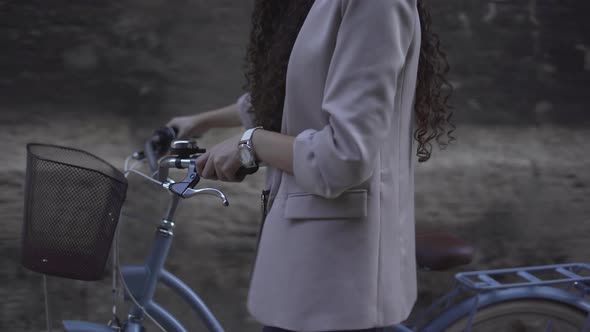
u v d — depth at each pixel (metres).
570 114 3.50
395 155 1.29
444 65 3.32
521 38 3.40
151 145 1.83
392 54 1.12
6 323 2.57
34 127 2.86
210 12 3.01
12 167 2.62
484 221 3.04
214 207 2.76
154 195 1.76
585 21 3.46
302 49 1.22
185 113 3.04
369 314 1.25
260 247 1.34
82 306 2.59
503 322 1.87
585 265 1.94
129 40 2.96
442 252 1.79
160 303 2.31
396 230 1.31
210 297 2.73
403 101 1.27
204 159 1.37
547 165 3.17
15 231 2.59
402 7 1.13
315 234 1.25
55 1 2.88
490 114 3.40
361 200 1.24
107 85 2.96
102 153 2.80
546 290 1.87
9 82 2.86
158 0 2.96
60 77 2.91
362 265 1.25
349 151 1.11
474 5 3.33
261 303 1.31
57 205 1.30
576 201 3.15
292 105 1.25
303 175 1.17
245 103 1.84
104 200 1.32
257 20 1.47
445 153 3.16
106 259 1.36
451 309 1.84
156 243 1.56
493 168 3.11
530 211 3.10
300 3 1.30
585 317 1.87
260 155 1.27
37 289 2.59
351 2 1.13
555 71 3.46
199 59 3.03
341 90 1.13
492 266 3.03
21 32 2.86
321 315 1.25
